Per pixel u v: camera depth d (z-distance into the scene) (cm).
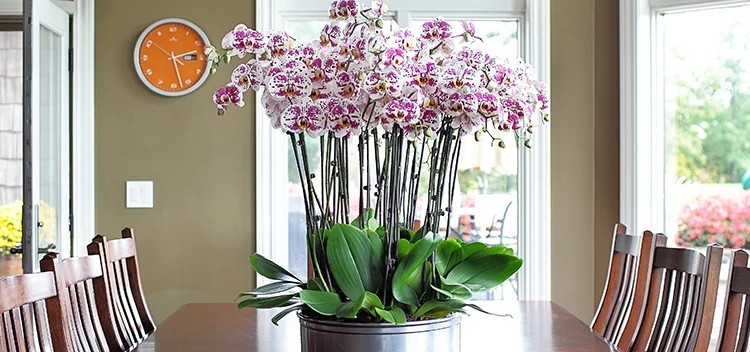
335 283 151
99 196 395
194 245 396
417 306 145
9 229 496
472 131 147
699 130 391
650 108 391
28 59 327
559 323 242
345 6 139
